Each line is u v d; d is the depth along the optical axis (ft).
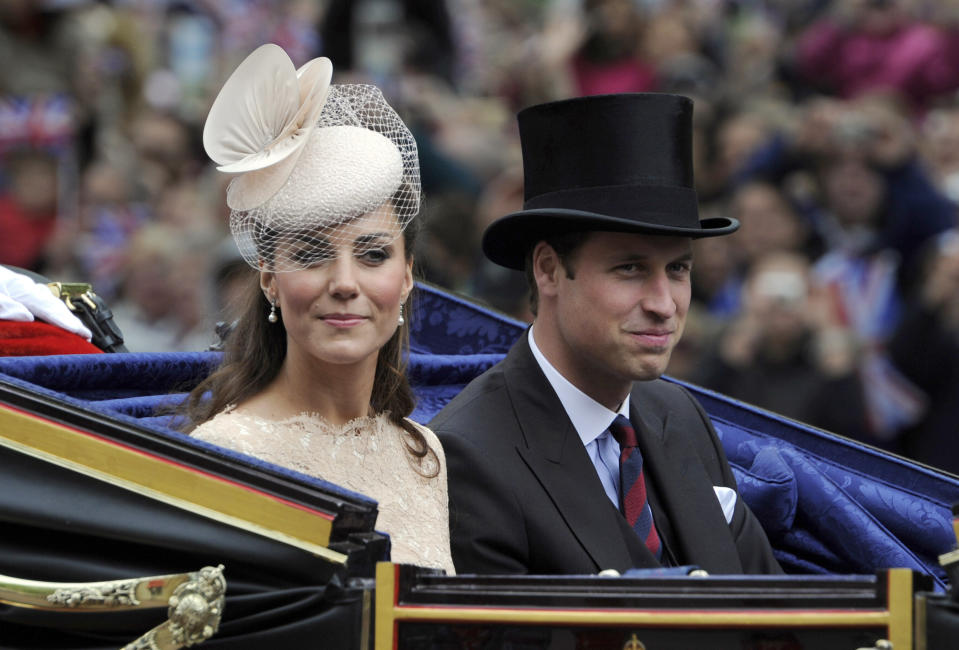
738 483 40.52
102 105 91.71
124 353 37.17
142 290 78.54
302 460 31.94
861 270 80.28
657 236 34.55
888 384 77.25
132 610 25.52
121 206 87.61
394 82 92.63
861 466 42.50
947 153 91.40
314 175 30.63
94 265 85.51
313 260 30.71
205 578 25.20
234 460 25.84
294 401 32.65
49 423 26.30
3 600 25.90
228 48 100.42
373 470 32.99
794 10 100.68
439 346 46.11
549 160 35.91
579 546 34.04
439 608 25.49
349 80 91.81
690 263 35.55
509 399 35.73
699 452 38.55
